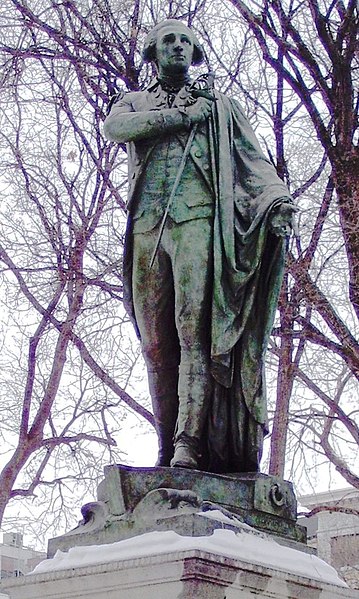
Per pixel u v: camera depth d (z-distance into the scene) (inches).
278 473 565.3
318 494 709.3
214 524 196.9
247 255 225.6
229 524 199.9
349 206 571.8
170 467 214.1
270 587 195.2
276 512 217.6
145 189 233.5
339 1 595.5
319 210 621.0
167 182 232.1
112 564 191.3
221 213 226.8
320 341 582.2
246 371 226.8
